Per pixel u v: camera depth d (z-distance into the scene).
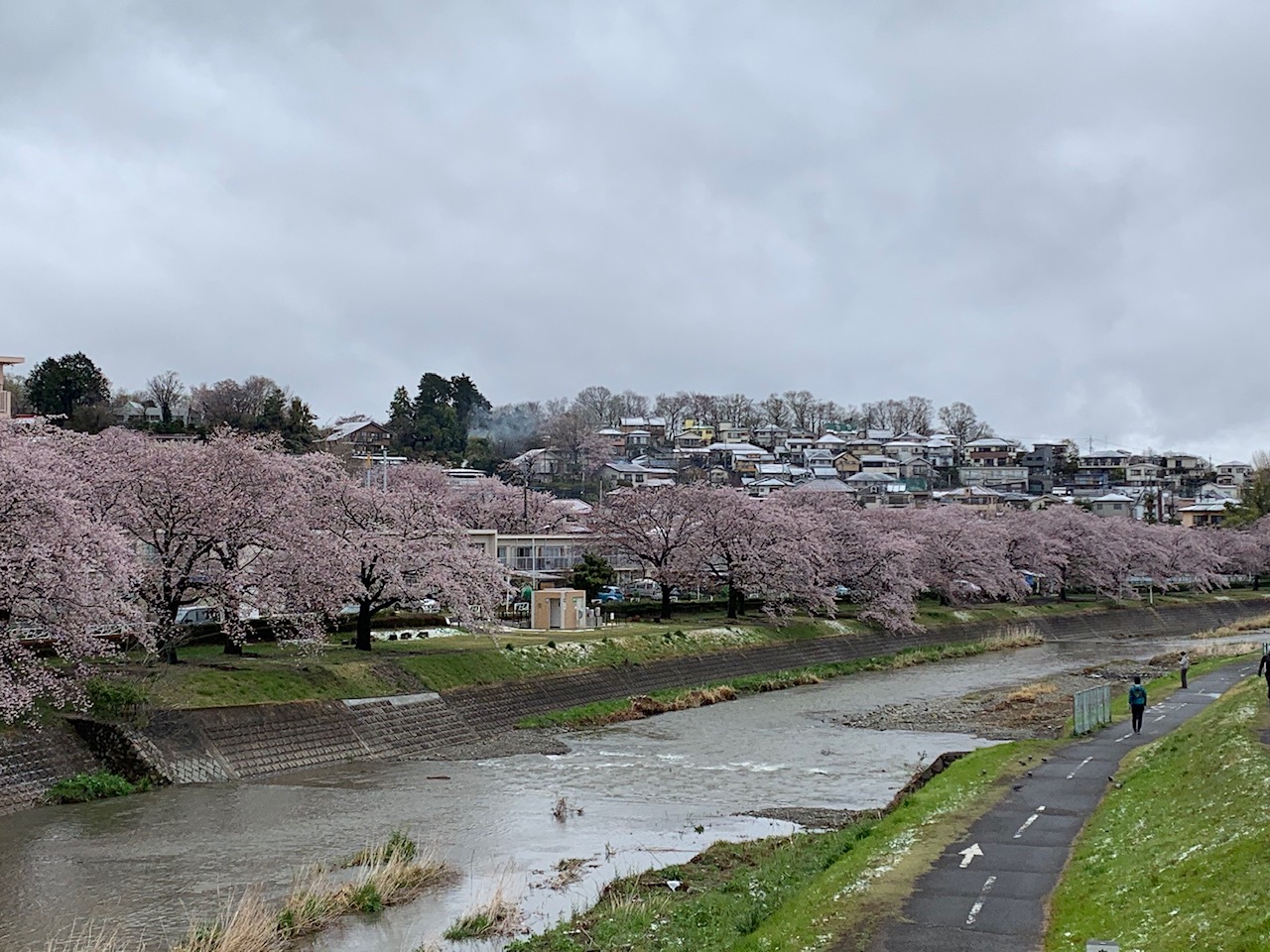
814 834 29.28
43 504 32.09
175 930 22.06
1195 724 36.31
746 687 59.66
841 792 35.97
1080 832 24.86
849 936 18.09
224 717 37.31
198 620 51.16
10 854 27.00
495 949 21.06
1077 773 31.97
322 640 45.91
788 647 69.44
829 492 91.88
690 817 32.50
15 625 33.84
